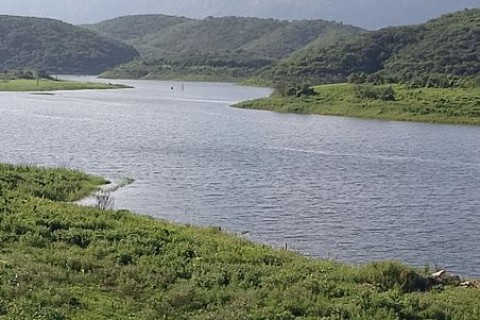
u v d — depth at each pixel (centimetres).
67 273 2152
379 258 3481
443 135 10744
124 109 14138
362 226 4238
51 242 2606
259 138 9575
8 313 1678
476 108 13175
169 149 7944
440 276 2592
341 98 15100
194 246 2723
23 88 19562
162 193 5119
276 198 5106
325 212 4647
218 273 2284
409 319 1953
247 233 3922
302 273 2375
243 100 18112
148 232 2864
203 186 5509
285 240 3788
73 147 7712
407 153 8419
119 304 1888
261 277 2269
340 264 2789
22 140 8112
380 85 16475
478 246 3816
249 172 6397
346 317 1917
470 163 7625
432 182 6184
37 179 4700
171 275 2225
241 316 1809
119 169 6244
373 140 9825
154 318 1795
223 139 9281
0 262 2170
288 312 1878
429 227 4278
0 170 4638
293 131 10769
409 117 13175
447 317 1980
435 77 16600
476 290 2372
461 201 5247
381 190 5669
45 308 1745
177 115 13062
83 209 3316
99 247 2547
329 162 7369
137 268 2267
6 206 3095
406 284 2375
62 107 13912
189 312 1881
